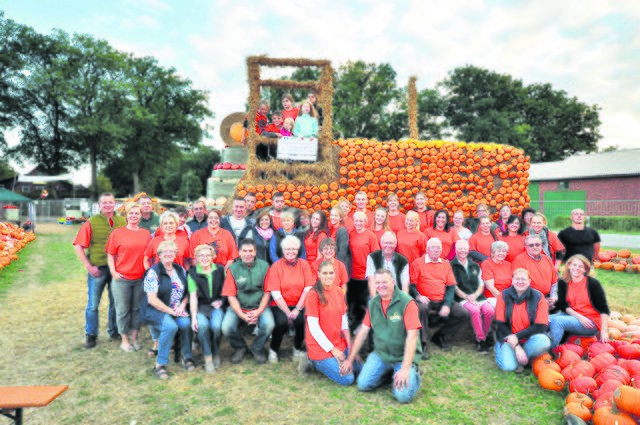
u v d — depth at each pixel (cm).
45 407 368
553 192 3069
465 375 449
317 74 4031
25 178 3338
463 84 4681
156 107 4106
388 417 356
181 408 370
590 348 460
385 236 514
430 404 381
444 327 534
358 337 422
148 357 494
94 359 482
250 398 392
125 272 498
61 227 2578
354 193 832
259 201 793
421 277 536
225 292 473
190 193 7544
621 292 834
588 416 336
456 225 676
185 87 4362
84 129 3588
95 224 518
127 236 503
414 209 857
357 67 4338
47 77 3634
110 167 4547
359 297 583
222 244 539
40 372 442
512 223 631
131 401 383
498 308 473
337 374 422
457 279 556
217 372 456
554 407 375
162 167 4428
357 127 4331
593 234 663
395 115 4288
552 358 478
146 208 595
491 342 549
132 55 4206
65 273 1015
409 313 395
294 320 484
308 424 344
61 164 4469
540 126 5134
